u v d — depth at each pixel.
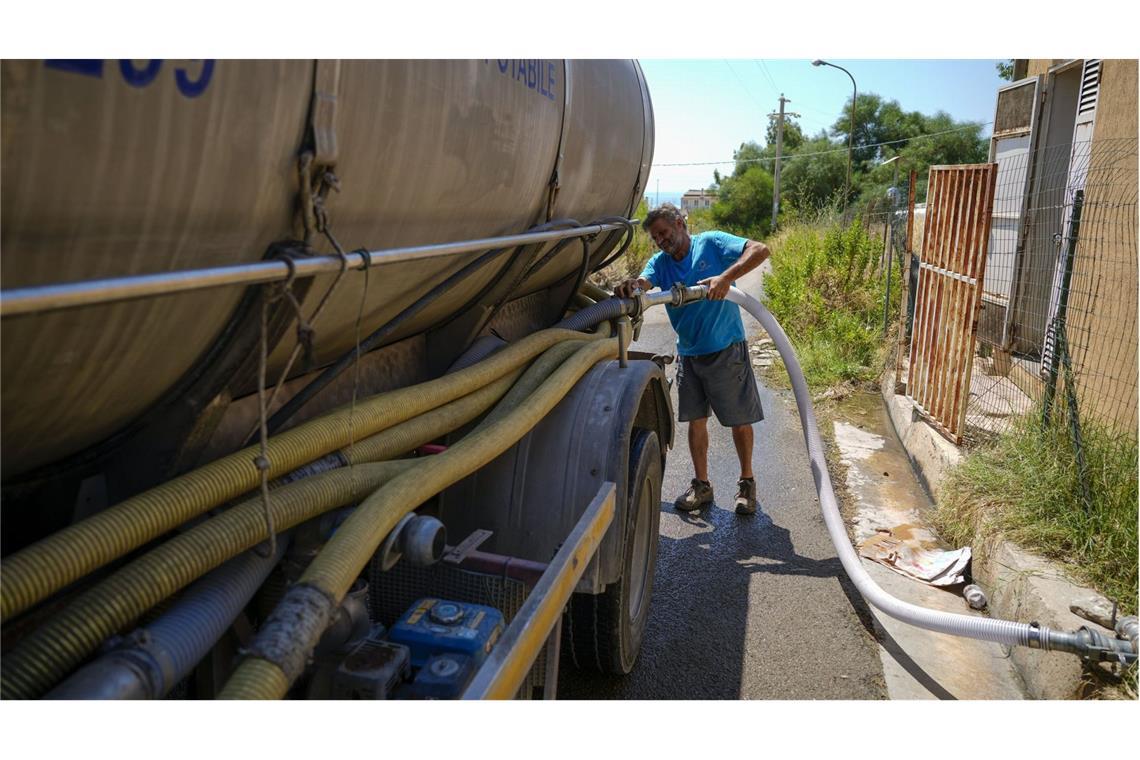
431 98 1.91
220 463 1.71
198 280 1.34
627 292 3.84
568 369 2.88
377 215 1.87
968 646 3.58
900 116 66.25
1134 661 2.81
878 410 7.48
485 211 2.43
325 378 2.12
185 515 1.60
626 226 4.07
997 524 4.02
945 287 5.66
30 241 1.17
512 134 2.42
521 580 2.24
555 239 3.01
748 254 4.24
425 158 1.95
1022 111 7.65
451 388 2.49
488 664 1.63
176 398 1.76
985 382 6.96
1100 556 3.53
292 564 1.85
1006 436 4.80
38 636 1.37
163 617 1.53
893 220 11.70
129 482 1.81
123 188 1.24
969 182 5.29
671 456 6.19
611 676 3.26
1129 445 3.94
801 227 22.27
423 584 2.33
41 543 1.39
